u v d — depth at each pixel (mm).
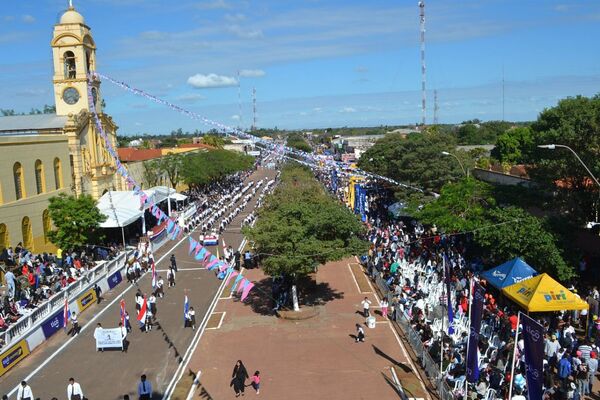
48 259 37188
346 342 27438
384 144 60500
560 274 27609
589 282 30672
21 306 29031
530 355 15180
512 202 34250
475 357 18641
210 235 53094
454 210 35844
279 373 24000
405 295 30703
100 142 56375
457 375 21250
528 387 15336
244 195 88438
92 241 43969
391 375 23453
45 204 45188
